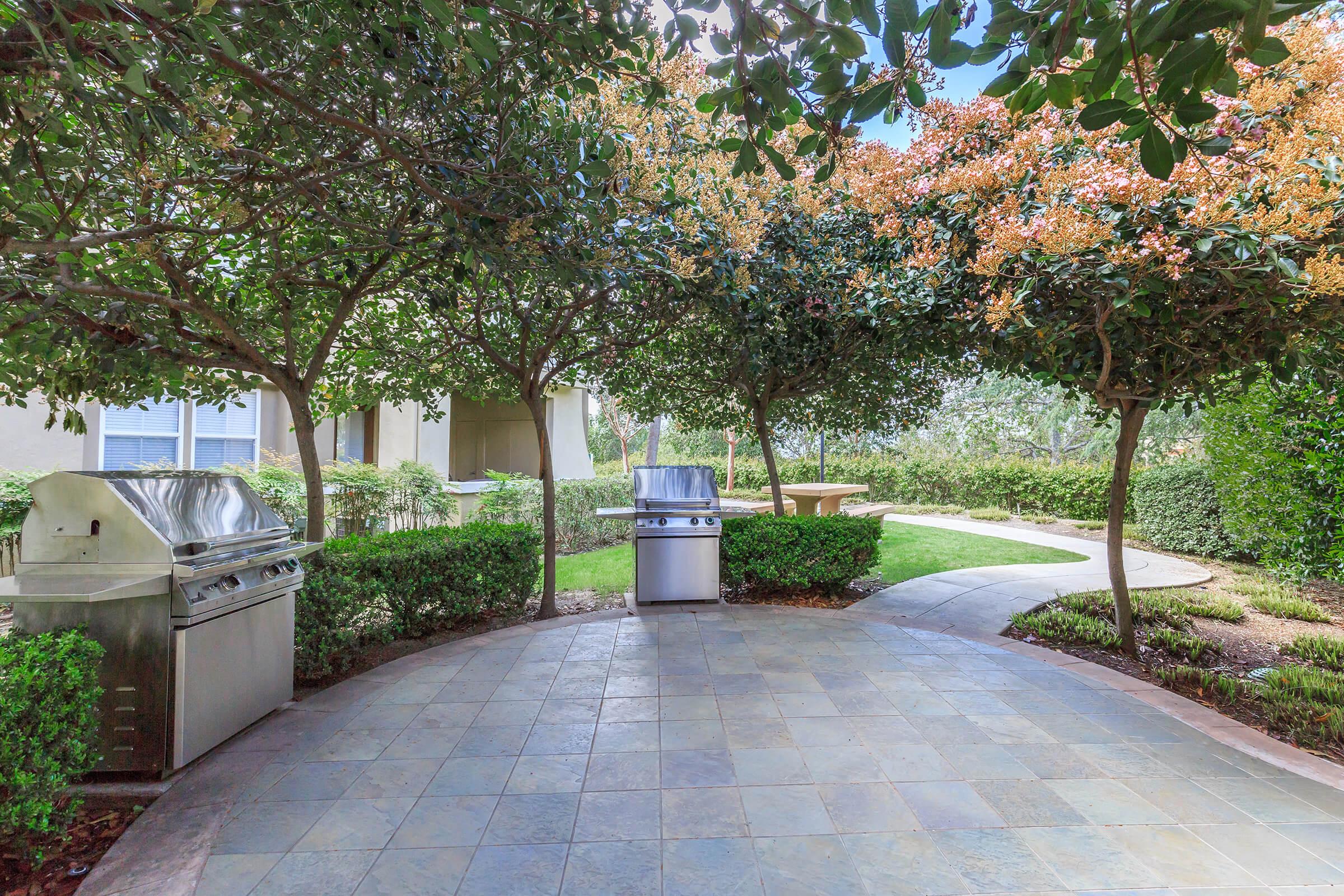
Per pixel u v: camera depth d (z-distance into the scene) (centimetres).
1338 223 302
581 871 201
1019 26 131
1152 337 375
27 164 190
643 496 555
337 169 276
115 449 721
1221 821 227
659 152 418
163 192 289
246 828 225
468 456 1279
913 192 434
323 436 948
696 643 440
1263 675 398
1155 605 527
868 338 522
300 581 342
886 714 321
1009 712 323
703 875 199
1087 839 216
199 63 198
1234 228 292
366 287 404
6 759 199
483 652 422
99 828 232
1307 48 312
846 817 230
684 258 416
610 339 558
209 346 356
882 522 1108
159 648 258
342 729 304
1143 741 291
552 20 187
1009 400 1538
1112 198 318
